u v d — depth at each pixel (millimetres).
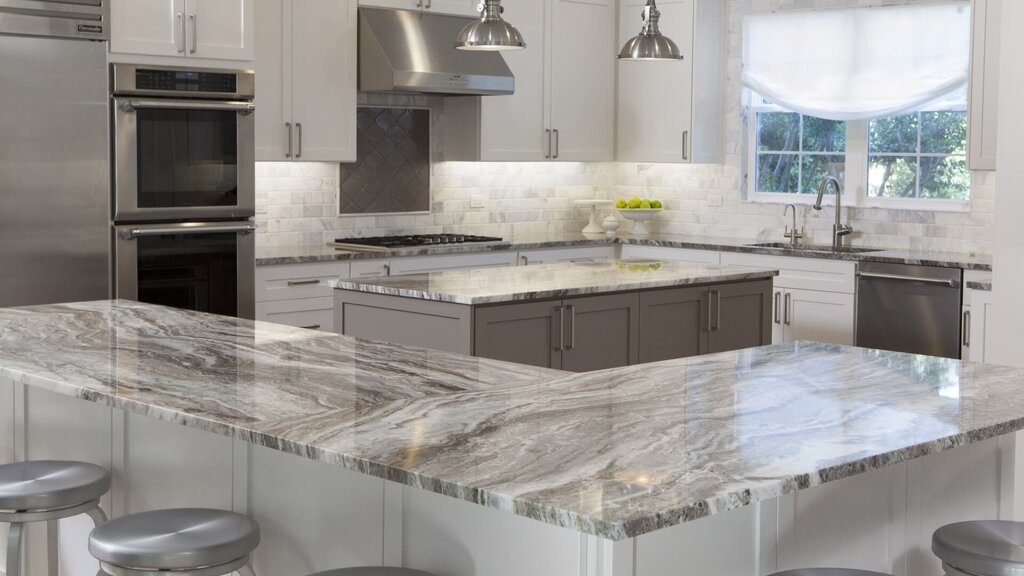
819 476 1745
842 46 6996
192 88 5301
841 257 6363
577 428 2029
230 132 5453
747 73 7414
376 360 2818
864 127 7027
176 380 2527
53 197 4883
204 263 5406
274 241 6555
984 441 2697
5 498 2594
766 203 7398
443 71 6445
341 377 2578
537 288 4426
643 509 1524
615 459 1803
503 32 4191
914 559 2531
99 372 2621
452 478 1683
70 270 4961
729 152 7566
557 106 7395
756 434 1996
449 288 4410
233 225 5473
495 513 2043
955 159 6672
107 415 3010
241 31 5469
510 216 7738
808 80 7141
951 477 2609
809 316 6559
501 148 7133
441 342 4273
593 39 7547
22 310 3717
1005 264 4199
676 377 2572
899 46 6777
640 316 4816
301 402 2291
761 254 6766
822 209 7145
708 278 5027
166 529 2334
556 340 4469
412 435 1975
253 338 3160
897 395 2371
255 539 2348
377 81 6336
